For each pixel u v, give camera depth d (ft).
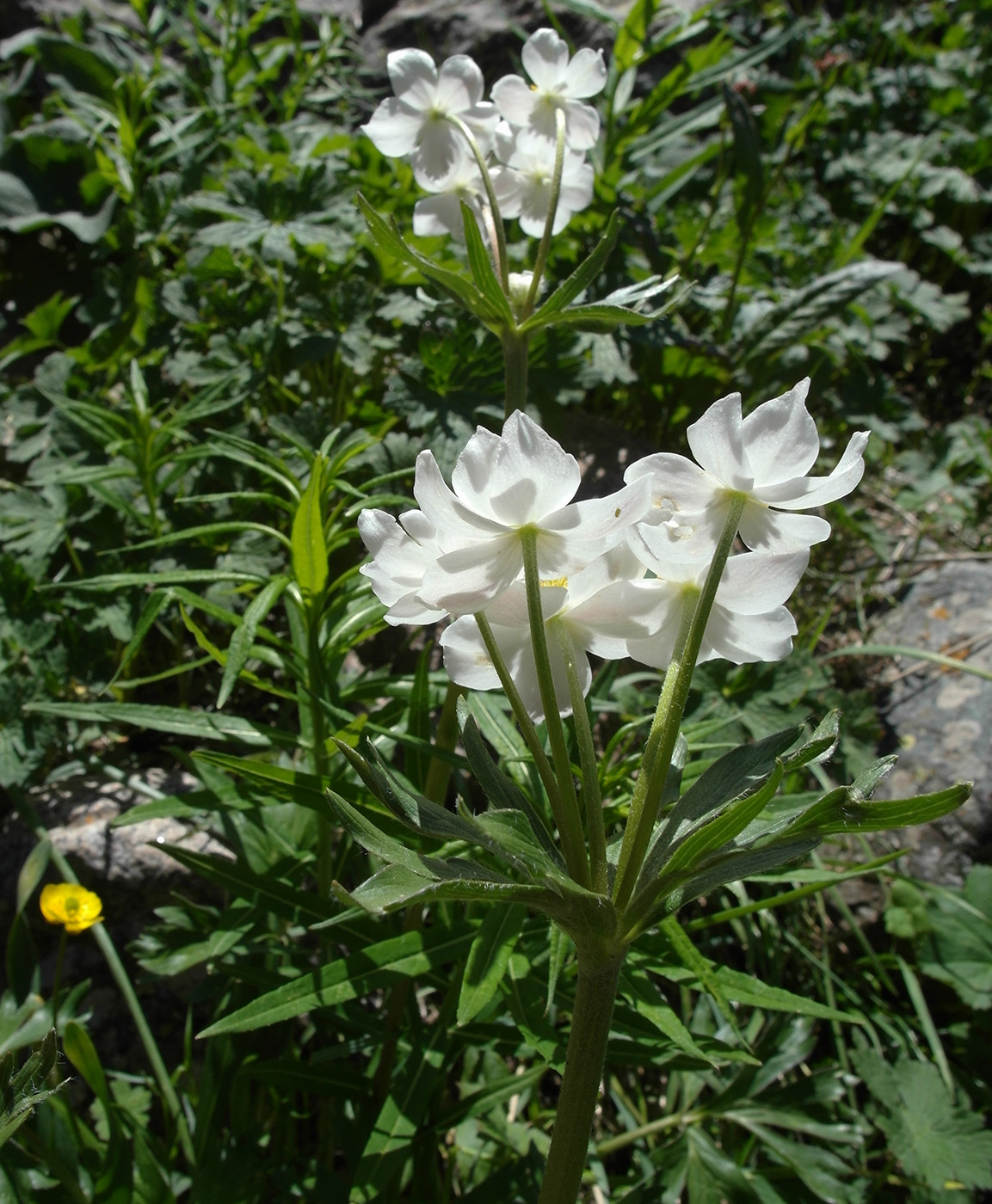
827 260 2.25
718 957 1.37
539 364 1.51
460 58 0.99
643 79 2.68
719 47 1.90
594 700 1.15
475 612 0.61
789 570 0.60
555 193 0.91
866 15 3.18
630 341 1.80
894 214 2.67
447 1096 1.22
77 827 1.29
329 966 0.88
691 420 1.92
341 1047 1.00
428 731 1.03
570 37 2.75
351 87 2.63
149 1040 1.10
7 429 1.73
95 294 1.88
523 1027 0.87
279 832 1.16
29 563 1.41
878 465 2.12
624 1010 0.93
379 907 0.51
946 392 2.42
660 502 0.61
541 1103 1.27
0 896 1.27
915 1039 1.37
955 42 3.18
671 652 0.67
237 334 1.62
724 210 2.26
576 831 0.61
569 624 0.66
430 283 1.08
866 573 1.91
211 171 1.99
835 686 1.73
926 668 1.71
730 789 0.62
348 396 1.74
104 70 2.24
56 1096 0.99
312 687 1.00
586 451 1.76
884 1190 1.27
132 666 1.45
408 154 1.04
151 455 1.35
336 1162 1.19
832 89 2.80
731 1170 1.08
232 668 0.89
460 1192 1.13
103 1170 0.95
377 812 0.93
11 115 2.27
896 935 1.43
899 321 2.13
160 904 1.26
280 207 1.67
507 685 0.61
